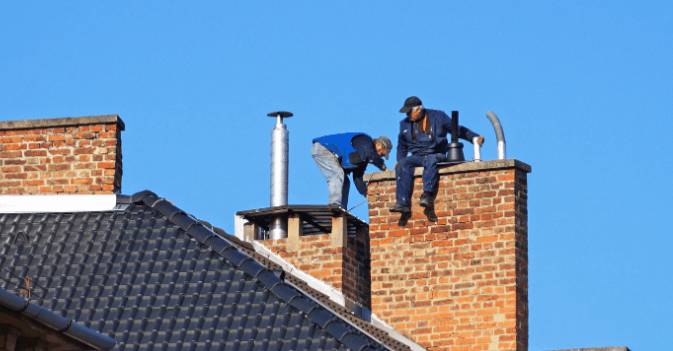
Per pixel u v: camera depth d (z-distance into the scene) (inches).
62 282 1892.2
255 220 2736.2
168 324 1787.6
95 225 2030.0
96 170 2284.7
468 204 2373.3
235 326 1770.4
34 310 1362.0
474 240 2357.3
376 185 2448.3
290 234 2650.1
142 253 1939.0
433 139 2427.4
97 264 1926.7
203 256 1921.8
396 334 2354.8
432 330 2342.5
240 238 2726.4
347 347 1726.1
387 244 2411.4
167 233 1982.0
